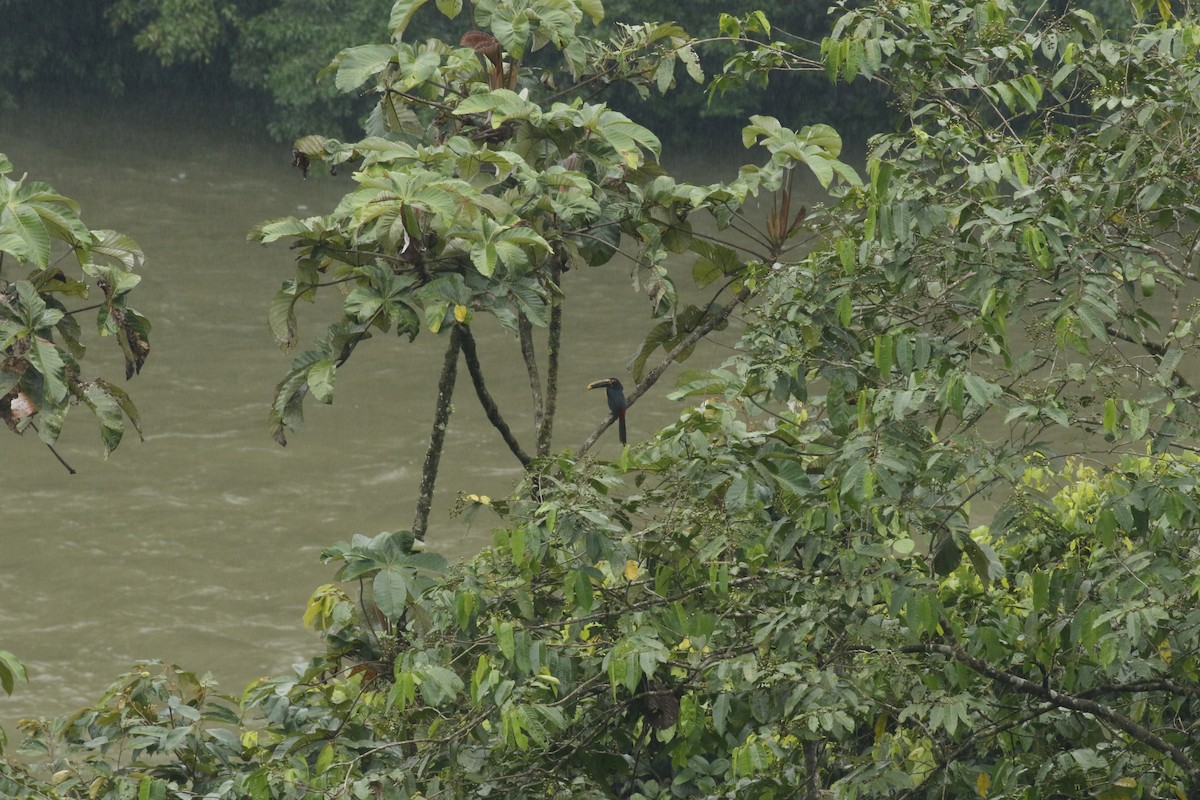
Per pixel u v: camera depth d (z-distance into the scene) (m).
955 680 11.41
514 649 11.23
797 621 11.33
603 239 14.99
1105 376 10.46
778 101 94.69
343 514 45.03
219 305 67.00
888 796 12.65
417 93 16.75
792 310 11.51
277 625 38.03
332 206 87.56
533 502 11.60
